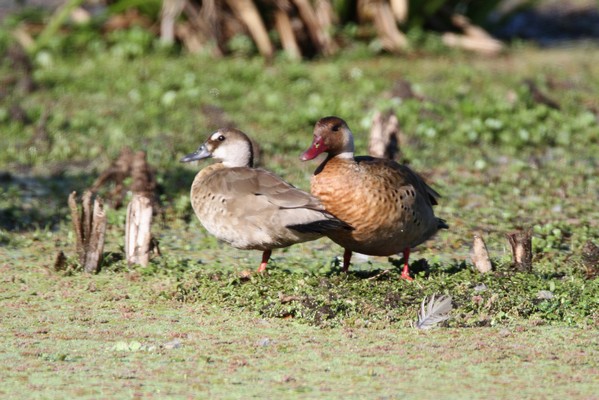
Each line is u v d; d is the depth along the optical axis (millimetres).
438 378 8805
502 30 33188
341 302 10750
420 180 11969
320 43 28062
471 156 19422
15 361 9242
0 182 17359
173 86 24266
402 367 9102
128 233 12719
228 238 11625
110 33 28375
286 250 13812
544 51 30297
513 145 20109
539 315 10633
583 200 16625
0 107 21922
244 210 11297
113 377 8828
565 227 14828
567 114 22453
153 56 27062
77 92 24188
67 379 8766
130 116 21844
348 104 22297
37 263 12961
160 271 12406
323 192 11242
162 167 18125
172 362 9250
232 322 10492
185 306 11062
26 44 27688
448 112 22016
